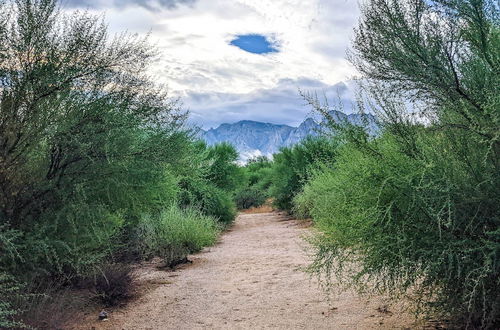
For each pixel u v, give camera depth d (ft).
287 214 75.51
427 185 12.89
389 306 18.25
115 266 24.89
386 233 14.03
